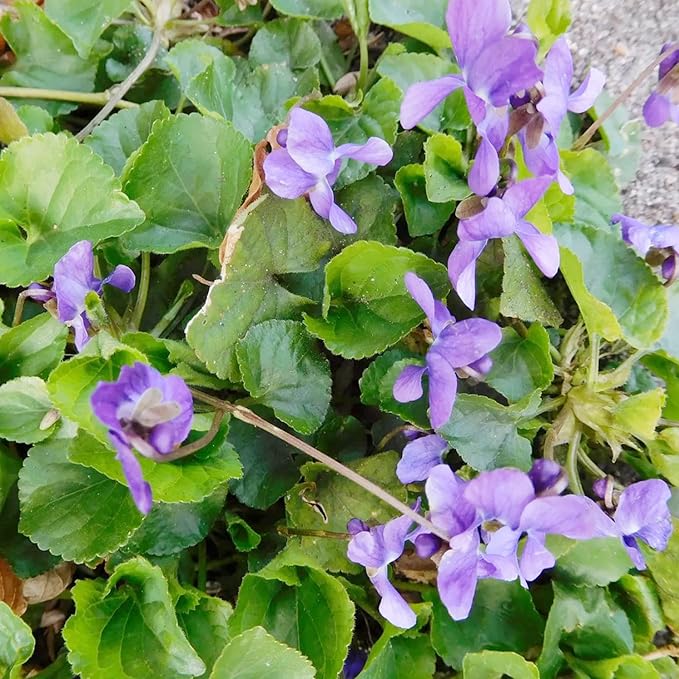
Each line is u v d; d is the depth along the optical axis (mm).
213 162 206
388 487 206
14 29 224
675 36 234
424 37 225
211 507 204
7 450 203
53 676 203
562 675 215
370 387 207
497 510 182
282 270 205
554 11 200
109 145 215
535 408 205
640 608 218
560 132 227
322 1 227
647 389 222
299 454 212
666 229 204
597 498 208
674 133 234
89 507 197
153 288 215
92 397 161
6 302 215
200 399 198
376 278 204
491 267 215
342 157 194
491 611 214
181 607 202
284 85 225
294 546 202
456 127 220
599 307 198
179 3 233
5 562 202
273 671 190
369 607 209
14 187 200
